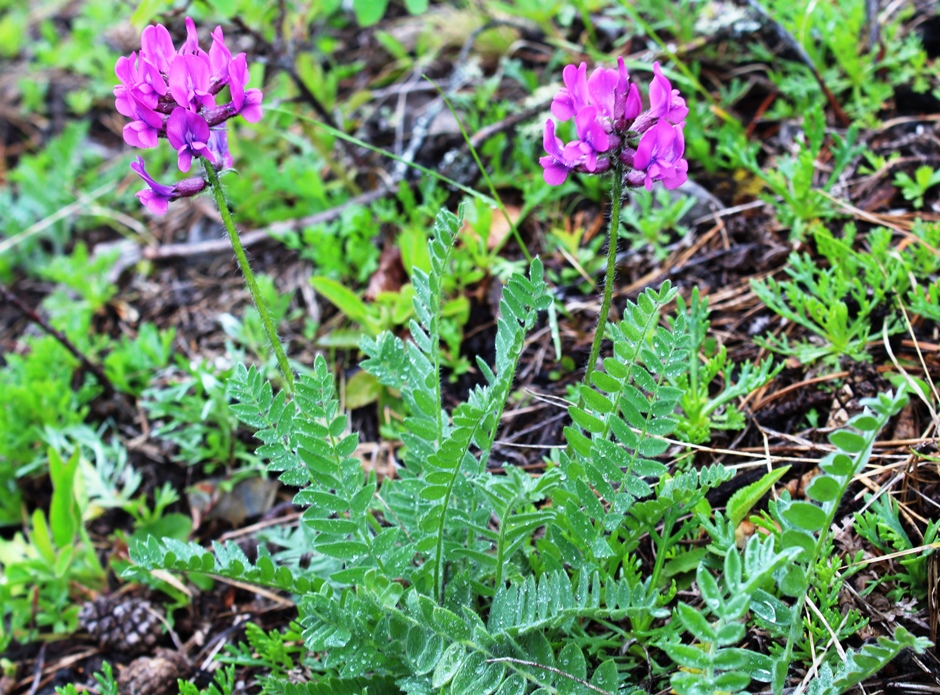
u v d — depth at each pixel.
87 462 0.42
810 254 0.40
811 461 0.33
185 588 0.37
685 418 0.34
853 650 0.27
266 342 0.45
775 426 0.35
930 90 0.43
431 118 0.49
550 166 0.26
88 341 0.49
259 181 0.53
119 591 0.39
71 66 0.69
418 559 0.31
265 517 0.40
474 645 0.26
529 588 0.27
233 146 0.53
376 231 0.47
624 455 0.27
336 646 0.27
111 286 0.52
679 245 0.43
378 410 0.42
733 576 0.22
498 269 0.43
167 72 0.27
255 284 0.29
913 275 0.35
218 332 0.49
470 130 0.49
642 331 0.26
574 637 0.29
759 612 0.25
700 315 0.35
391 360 0.32
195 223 0.55
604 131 0.25
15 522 0.44
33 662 0.38
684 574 0.31
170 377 0.47
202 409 0.42
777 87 0.46
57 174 0.59
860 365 0.35
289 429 0.29
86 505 0.40
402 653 0.28
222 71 0.27
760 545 0.24
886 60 0.44
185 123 0.26
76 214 0.58
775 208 0.42
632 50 0.50
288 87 0.52
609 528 0.27
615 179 0.26
